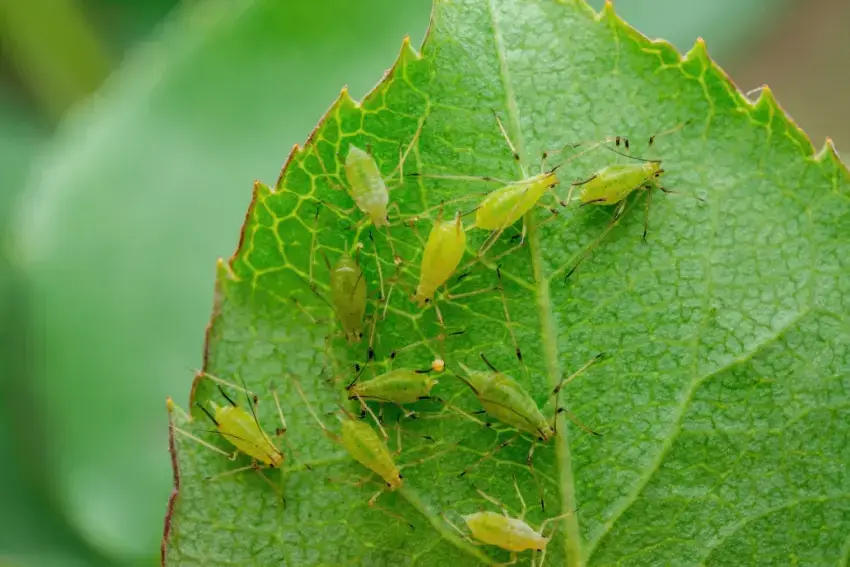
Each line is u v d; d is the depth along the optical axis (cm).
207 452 10
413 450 10
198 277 11
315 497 10
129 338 11
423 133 10
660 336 10
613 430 10
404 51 10
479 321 10
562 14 10
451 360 10
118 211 11
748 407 10
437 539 10
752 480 10
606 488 10
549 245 10
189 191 11
